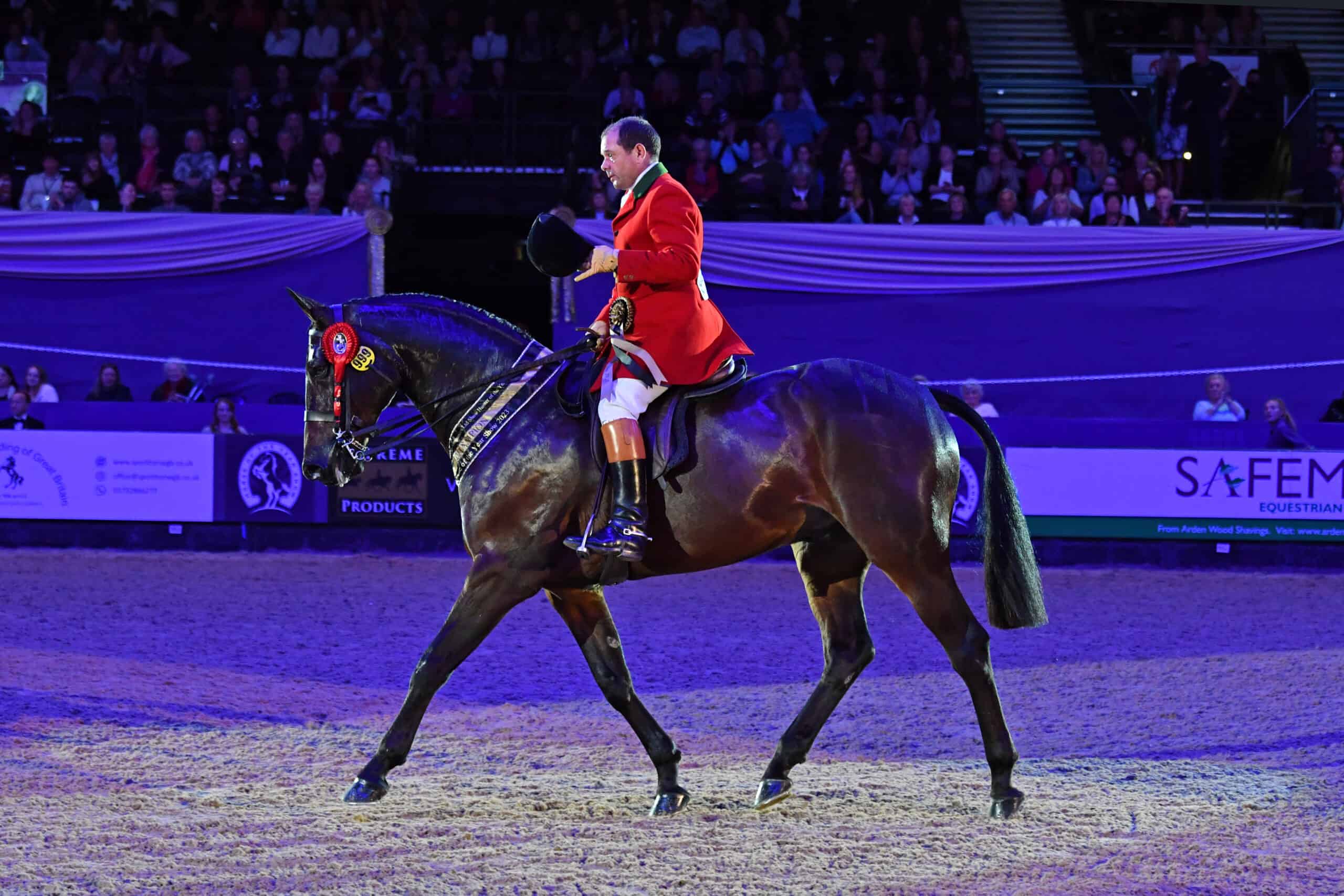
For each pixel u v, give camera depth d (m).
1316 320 18.92
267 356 18.80
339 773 7.80
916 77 23.80
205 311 18.73
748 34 24.05
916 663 11.15
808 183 20.78
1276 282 18.89
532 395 7.15
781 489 6.87
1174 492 16.56
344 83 22.98
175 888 5.71
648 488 6.89
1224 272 18.89
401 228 21.91
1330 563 16.55
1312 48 26.50
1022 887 5.80
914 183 21.34
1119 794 7.34
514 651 11.48
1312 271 18.84
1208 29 25.92
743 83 23.17
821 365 7.09
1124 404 19.06
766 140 21.70
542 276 23.61
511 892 5.71
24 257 18.44
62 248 18.44
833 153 21.88
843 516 6.85
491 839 6.46
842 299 19.00
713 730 9.11
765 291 18.98
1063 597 14.57
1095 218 20.67
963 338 19.02
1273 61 24.56
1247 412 18.72
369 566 15.81
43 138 21.88
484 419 7.14
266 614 12.91
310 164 20.98
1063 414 19.06
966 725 9.22
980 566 16.36
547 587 7.18
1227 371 18.98
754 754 8.52
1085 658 11.45
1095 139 23.59
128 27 24.02
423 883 5.80
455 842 6.40
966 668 6.85
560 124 22.19
